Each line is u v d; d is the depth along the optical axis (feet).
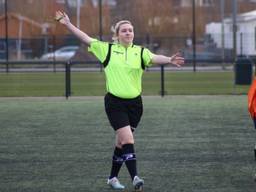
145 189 53.62
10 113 112.06
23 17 377.50
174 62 50.70
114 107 50.62
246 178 57.98
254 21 359.25
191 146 75.97
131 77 50.62
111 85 50.55
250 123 96.48
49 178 58.75
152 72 247.29
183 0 505.25
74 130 90.33
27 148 75.72
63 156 70.23
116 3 420.77
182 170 61.82
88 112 112.68
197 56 324.39
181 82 193.16
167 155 70.08
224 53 317.83
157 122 97.91
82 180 57.67
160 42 342.85
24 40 347.97
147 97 143.64
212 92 155.84
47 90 167.94
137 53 50.93
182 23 422.00
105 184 55.88
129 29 50.85
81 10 392.47
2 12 366.63
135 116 51.42
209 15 450.71
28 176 59.72
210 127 92.22
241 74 167.94
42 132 88.58
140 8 410.31
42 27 378.73
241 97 141.69
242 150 73.10
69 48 359.46
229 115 106.42
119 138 51.19
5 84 190.08
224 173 60.29
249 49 338.54
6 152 73.10
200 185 55.06
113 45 51.26
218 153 71.31
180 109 116.26
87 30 382.22
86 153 72.02
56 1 394.73
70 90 153.38
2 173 61.21
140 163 65.51
